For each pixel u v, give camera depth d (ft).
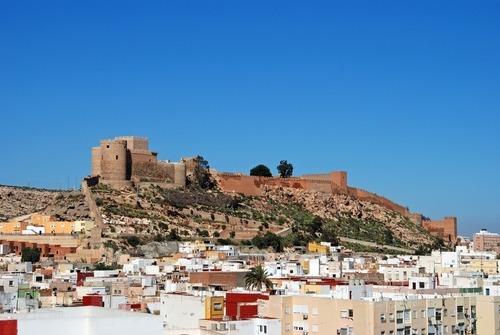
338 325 425.69
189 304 468.34
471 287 532.32
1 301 452.76
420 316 435.53
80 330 266.57
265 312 449.89
